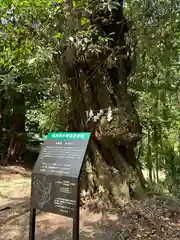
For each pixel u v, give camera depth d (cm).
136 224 416
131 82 613
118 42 501
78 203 280
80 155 293
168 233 393
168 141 675
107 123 484
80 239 371
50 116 687
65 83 534
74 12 433
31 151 1298
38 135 1283
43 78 585
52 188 301
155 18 494
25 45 451
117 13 491
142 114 648
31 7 432
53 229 408
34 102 1066
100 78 501
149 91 628
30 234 321
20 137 1139
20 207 516
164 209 468
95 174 497
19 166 1047
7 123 1157
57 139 321
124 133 489
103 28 486
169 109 674
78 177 282
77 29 433
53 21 430
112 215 447
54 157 312
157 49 517
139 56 547
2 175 868
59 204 292
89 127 497
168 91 647
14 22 448
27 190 658
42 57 416
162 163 674
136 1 501
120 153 509
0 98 1029
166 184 606
